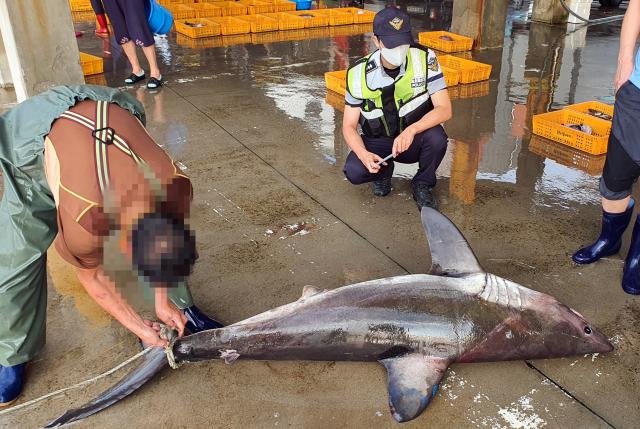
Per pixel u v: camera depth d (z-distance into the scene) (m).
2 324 2.10
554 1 9.65
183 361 2.24
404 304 2.28
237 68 7.01
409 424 2.08
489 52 7.89
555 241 3.25
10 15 4.39
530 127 5.02
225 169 4.18
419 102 3.42
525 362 2.39
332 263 3.05
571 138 4.56
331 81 6.05
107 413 2.14
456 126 5.03
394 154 3.29
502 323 2.27
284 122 5.13
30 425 2.08
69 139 1.68
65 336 2.54
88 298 2.80
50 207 2.06
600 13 11.02
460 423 2.08
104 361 2.39
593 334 2.34
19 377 2.21
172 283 1.69
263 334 2.24
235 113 5.36
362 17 10.12
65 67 4.74
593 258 3.02
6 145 1.88
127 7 5.79
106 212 1.57
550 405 2.16
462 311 2.28
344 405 2.17
